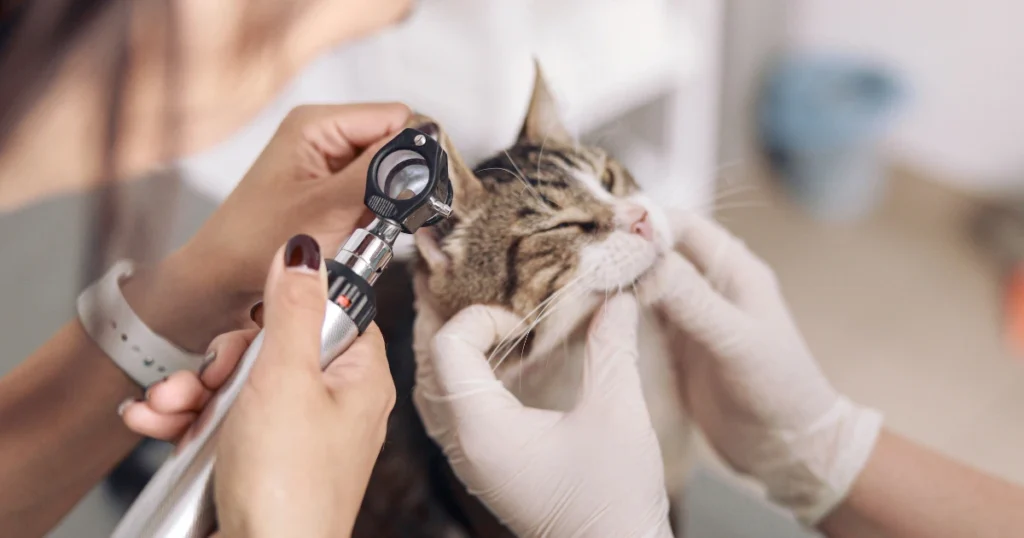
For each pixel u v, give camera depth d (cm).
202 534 37
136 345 55
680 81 67
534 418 50
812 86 69
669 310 54
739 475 52
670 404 52
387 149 38
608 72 65
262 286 54
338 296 37
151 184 55
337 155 56
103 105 49
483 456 50
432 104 62
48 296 56
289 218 53
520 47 64
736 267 58
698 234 60
